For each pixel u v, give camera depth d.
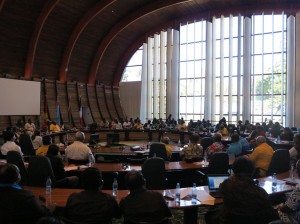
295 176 4.86
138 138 16.92
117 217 3.04
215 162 5.52
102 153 8.12
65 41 18.80
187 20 20.55
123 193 3.91
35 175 4.75
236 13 18.73
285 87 16.94
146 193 2.95
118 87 24.31
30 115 16.64
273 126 11.51
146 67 22.45
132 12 19.48
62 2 16.23
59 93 19.02
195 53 20.41
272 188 4.09
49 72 18.83
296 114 15.14
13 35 15.91
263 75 17.84
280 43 17.39
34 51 16.81
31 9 15.57
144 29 22.36
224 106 18.88
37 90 16.95
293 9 17.14
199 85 20.23
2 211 2.66
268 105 17.70
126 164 6.09
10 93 15.50
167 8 19.31
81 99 20.52
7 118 15.51
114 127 17.27
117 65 24.27
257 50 18.14
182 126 15.35
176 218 4.95
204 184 5.65
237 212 2.85
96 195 2.88
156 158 4.97
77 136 6.28
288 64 16.45
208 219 3.54
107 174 5.86
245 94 17.70
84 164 6.15
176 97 20.47
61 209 3.44
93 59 21.55
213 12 19.34
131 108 23.83
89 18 17.75
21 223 2.73
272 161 5.38
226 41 19.08
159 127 16.59
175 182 6.41
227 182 2.98
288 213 2.98
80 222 2.78
